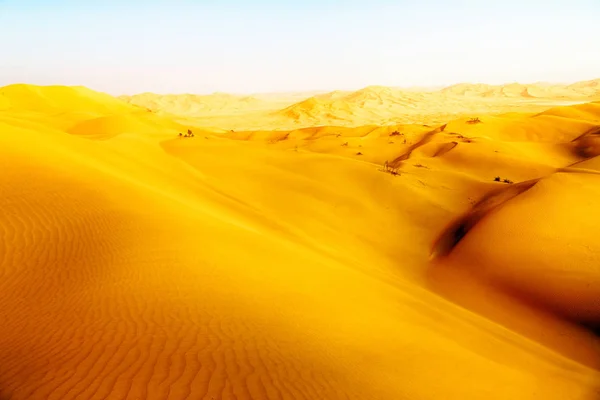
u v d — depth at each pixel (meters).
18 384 5.09
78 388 5.06
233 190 27.98
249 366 5.93
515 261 18.56
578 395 8.55
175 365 5.71
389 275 17.08
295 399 5.30
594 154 58.09
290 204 26.91
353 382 6.09
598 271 16.84
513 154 55.41
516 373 8.47
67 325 6.69
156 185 20.72
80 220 11.48
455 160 53.09
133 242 10.51
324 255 16.22
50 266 8.96
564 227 20.27
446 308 13.38
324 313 8.75
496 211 23.36
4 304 7.36
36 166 15.18
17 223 10.69
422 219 28.11
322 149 69.88
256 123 167.12
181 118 144.00
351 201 28.98
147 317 7.11
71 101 104.94
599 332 14.37
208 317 7.36
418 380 6.79
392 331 8.76
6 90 98.19
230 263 10.36
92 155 22.47
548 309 15.70
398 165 47.06
